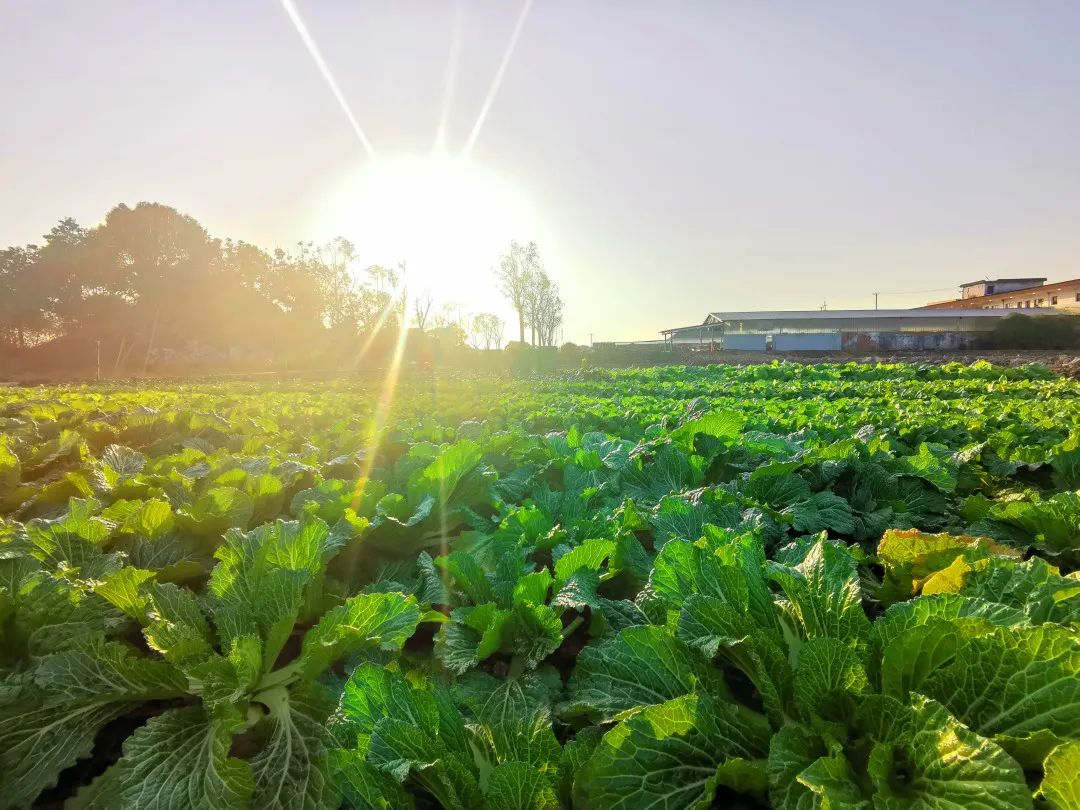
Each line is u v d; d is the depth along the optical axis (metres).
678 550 2.29
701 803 1.51
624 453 5.29
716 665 2.18
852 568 1.96
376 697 2.00
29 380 47.97
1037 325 53.69
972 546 2.41
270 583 2.54
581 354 54.75
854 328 64.75
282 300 80.12
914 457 4.33
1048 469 4.63
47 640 2.33
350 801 1.79
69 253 66.31
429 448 5.43
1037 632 1.41
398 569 3.61
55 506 4.57
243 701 2.12
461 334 67.44
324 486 4.35
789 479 3.97
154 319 67.56
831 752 1.43
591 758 1.62
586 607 3.19
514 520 3.68
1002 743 1.36
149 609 2.44
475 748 1.88
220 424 8.13
